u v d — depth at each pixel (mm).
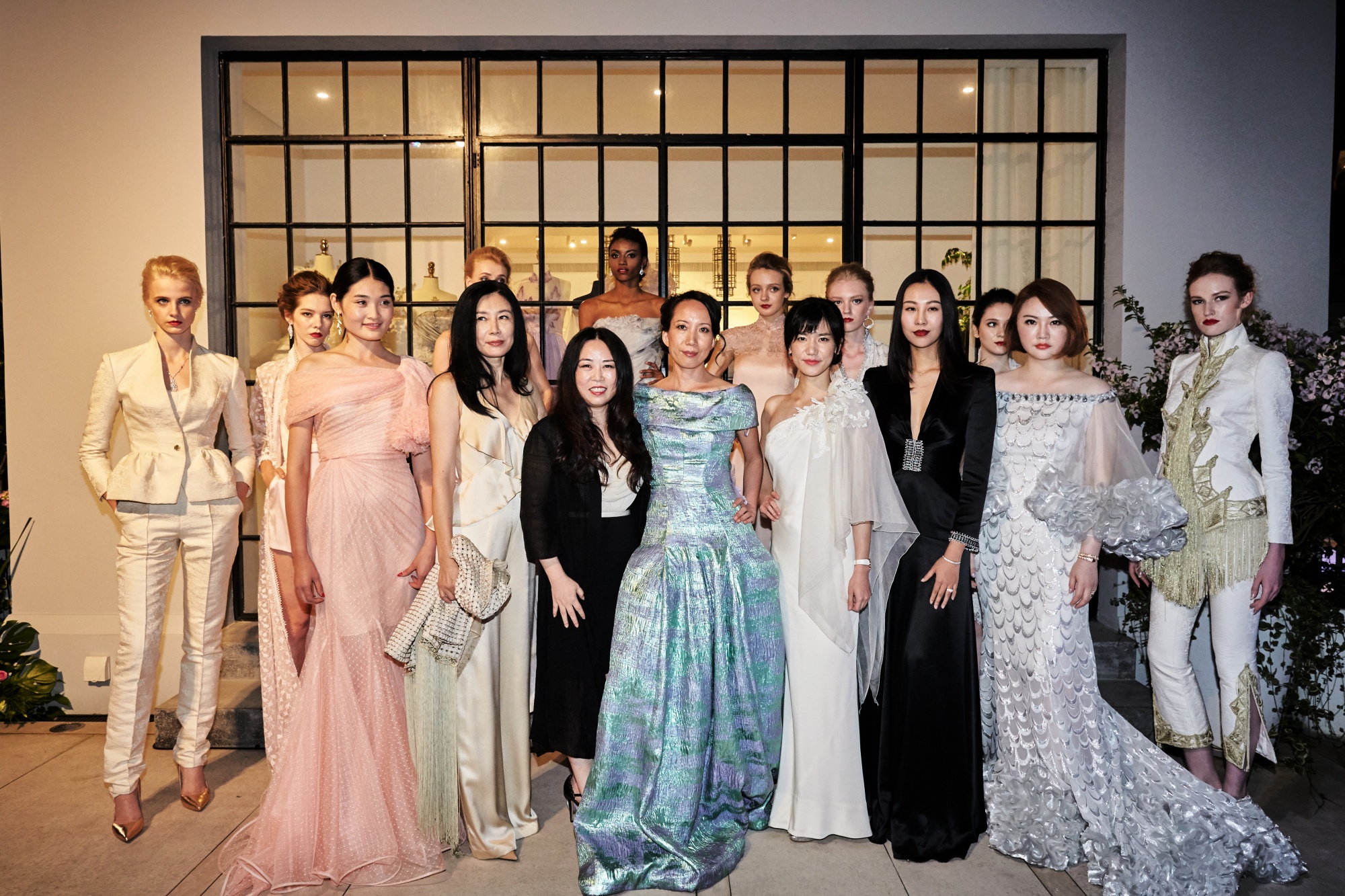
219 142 4039
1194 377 2785
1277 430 2635
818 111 4266
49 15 3822
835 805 2568
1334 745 3287
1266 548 2641
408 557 2619
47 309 3846
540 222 4363
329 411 2549
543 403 2871
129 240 3863
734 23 3941
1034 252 4258
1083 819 2479
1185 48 3924
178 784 3061
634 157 4383
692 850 2418
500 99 4262
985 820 2568
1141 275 3975
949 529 2572
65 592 3848
